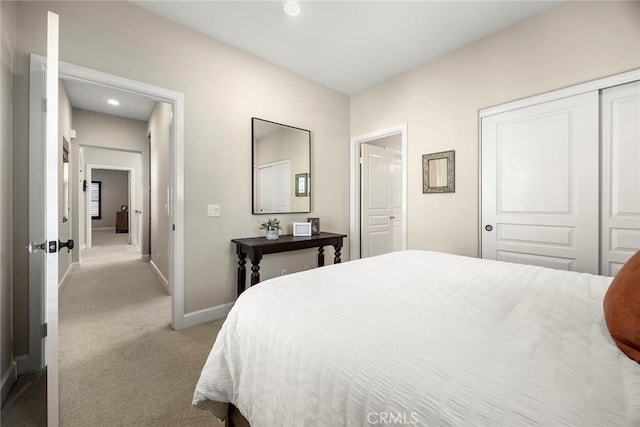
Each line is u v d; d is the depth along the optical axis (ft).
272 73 9.52
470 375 1.91
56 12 5.87
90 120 14.49
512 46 7.48
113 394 4.94
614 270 6.12
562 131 6.74
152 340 6.93
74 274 13.21
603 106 6.22
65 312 8.70
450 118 8.82
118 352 6.36
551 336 2.42
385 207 13.47
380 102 11.00
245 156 8.89
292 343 2.64
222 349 3.56
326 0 6.63
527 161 7.30
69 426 4.21
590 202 6.38
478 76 8.16
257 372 2.95
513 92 7.48
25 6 5.56
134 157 21.99
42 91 5.71
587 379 1.81
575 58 6.48
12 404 4.69
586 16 6.32
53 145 3.76
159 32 7.17
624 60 5.87
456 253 8.70
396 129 10.40
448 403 1.76
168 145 10.67
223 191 8.43
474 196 8.28
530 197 7.27
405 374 2.01
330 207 11.62
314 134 10.93
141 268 14.44
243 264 8.39
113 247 21.25
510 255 7.64
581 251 6.51
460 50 8.57
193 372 5.62
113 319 8.18
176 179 7.52
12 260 5.40
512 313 2.95
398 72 10.14
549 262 6.99
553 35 6.79
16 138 5.45
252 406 2.95
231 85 8.53
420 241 9.62
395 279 4.27
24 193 5.57
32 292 5.61
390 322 2.74
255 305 3.43
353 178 12.18
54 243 3.75
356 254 12.22
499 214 7.83
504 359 2.07
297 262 10.68
